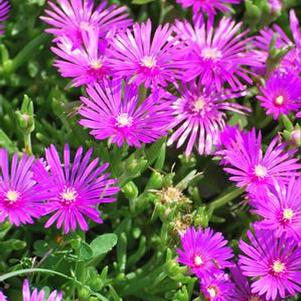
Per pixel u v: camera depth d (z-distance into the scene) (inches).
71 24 20.6
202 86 20.4
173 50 19.8
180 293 18.4
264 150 20.8
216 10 23.3
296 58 21.5
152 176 19.2
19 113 18.8
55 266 18.6
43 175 17.8
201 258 18.1
